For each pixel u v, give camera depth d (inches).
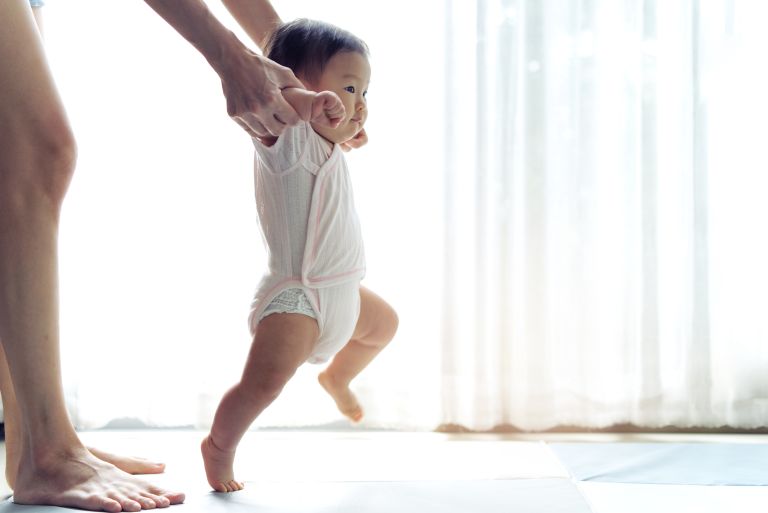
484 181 74.7
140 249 76.0
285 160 54.4
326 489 55.9
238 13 63.1
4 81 52.2
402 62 76.3
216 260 76.0
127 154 76.1
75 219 76.0
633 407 75.6
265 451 66.8
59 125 53.7
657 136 75.1
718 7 75.0
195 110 76.1
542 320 75.2
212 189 76.0
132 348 76.1
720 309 75.3
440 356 75.2
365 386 76.2
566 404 76.2
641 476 58.7
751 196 75.1
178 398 76.4
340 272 55.3
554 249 76.3
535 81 75.1
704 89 74.8
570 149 76.0
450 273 74.9
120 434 74.8
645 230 74.5
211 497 54.1
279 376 53.1
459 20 75.5
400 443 69.9
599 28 76.1
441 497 53.8
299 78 55.9
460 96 75.4
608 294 76.2
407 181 76.2
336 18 76.4
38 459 52.9
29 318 52.7
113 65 76.2
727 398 75.1
